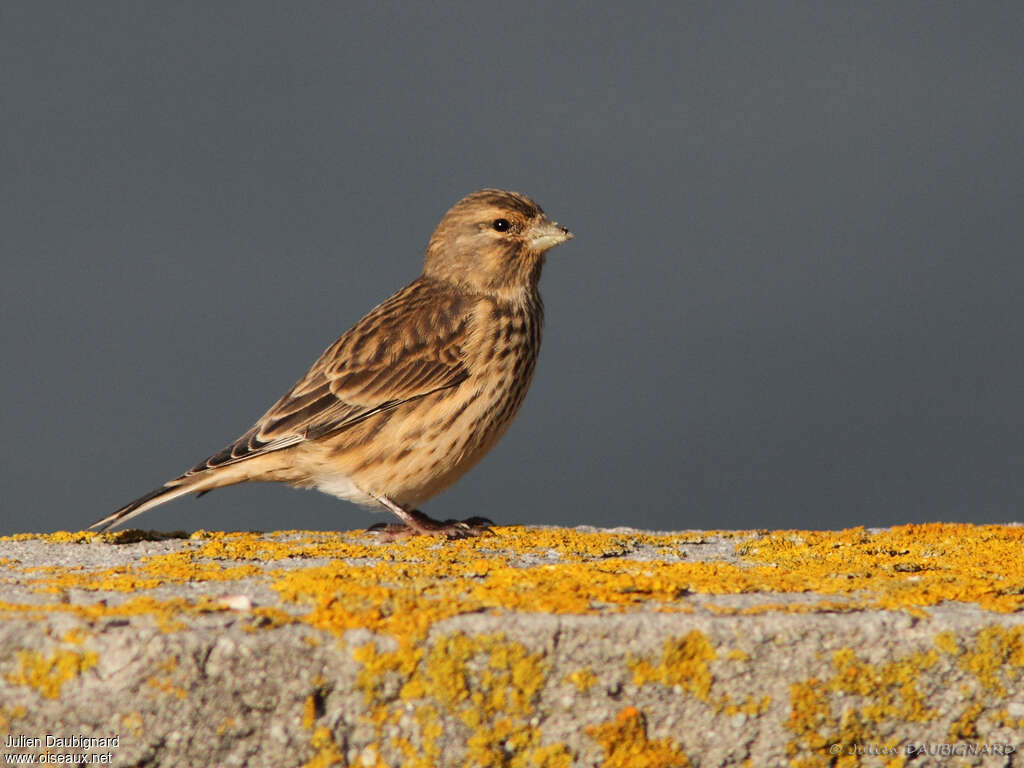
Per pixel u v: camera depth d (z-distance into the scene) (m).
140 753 6.38
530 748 6.68
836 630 6.77
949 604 7.16
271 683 6.46
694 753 6.74
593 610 6.90
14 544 9.63
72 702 6.34
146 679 6.36
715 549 9.48
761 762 6.77
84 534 10.06
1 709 6.33
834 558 8.91
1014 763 6.85
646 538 10.10
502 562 8.59
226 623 6.55
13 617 6.46
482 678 6.61
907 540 9.86
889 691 6.80
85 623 6.45
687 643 6.70
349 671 6.52
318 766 6.51
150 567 8.18
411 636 6.57
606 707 6.68
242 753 6.47
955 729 6.84
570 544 9.65
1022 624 6.84
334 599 6.83
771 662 6.73
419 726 6.59
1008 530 10.33
